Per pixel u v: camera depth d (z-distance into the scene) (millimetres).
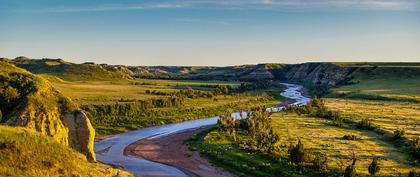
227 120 125375
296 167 76312
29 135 53125
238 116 164125
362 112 157500
